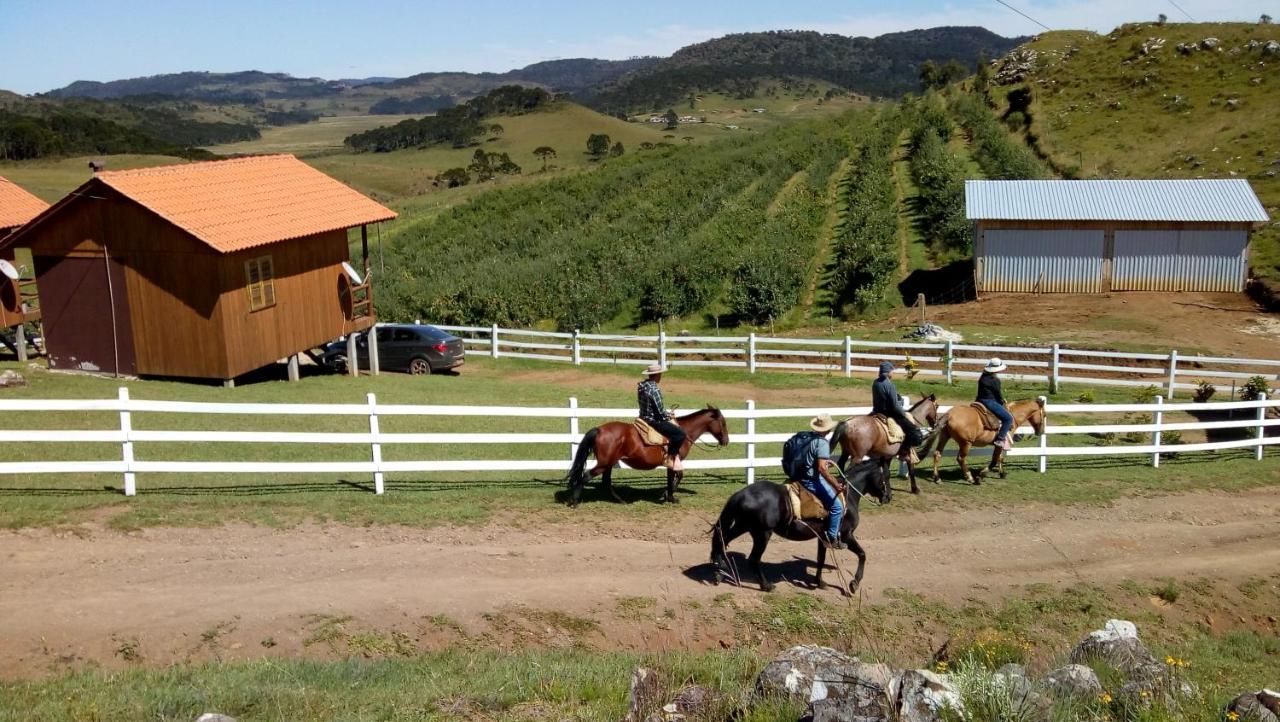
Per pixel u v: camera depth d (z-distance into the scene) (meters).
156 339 23.92
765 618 11.95
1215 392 26.30
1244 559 15.33
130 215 23.31
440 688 9.12
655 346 35.38
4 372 22.97
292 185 27.53
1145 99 72.00
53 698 8.50
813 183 64.25
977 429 17.98
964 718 7.49
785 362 31.92
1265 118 61.28
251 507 14.63
